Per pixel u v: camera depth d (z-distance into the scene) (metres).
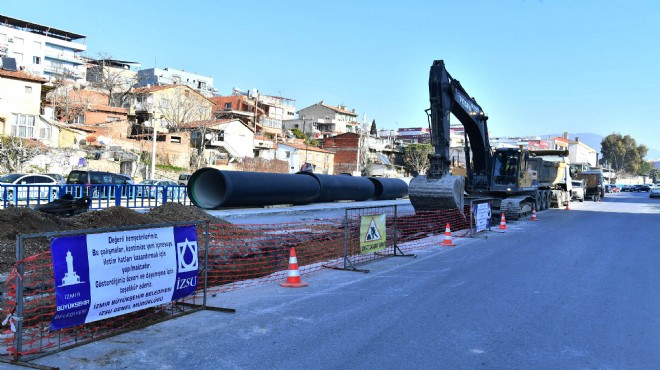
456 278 10.06
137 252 6.08
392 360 5.48
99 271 5.59
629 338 6.38
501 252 13.77
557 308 7.82
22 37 72.75
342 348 5.83
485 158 24.00
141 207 18.80
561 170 35.50
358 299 8.21
